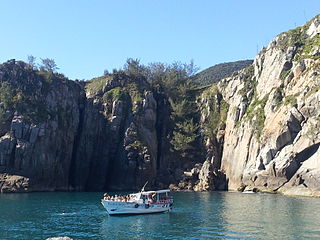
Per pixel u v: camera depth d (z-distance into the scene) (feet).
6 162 399.03
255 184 403.75
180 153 495.00
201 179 448.24
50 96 467.93
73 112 483.51
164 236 162.71
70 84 500.33
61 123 459.73
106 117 485.97
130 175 447.42
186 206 266.57
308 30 471.62
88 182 466.29
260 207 255.50
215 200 308.19
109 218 212.02
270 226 182.09
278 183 381.19
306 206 257.55
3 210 236.02
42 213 226.99
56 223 192.95
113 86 515.50
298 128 384.68
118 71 545.44
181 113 518.37
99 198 329.93
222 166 472.44
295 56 447.83
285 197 330.54
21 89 454.81
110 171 467.11
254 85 496.23
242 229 175.83
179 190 439.63
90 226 186.19
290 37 474.08
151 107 509.76
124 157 454.40
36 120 428.15
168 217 215.51
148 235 165.07
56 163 439.22
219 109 523.29
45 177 419.13
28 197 327.06
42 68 504.43
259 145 413.18
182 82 574.15
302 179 360.89
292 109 389.39
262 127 426.10
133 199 232.32
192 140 490.49
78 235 164.55
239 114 479.41
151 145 487.61
